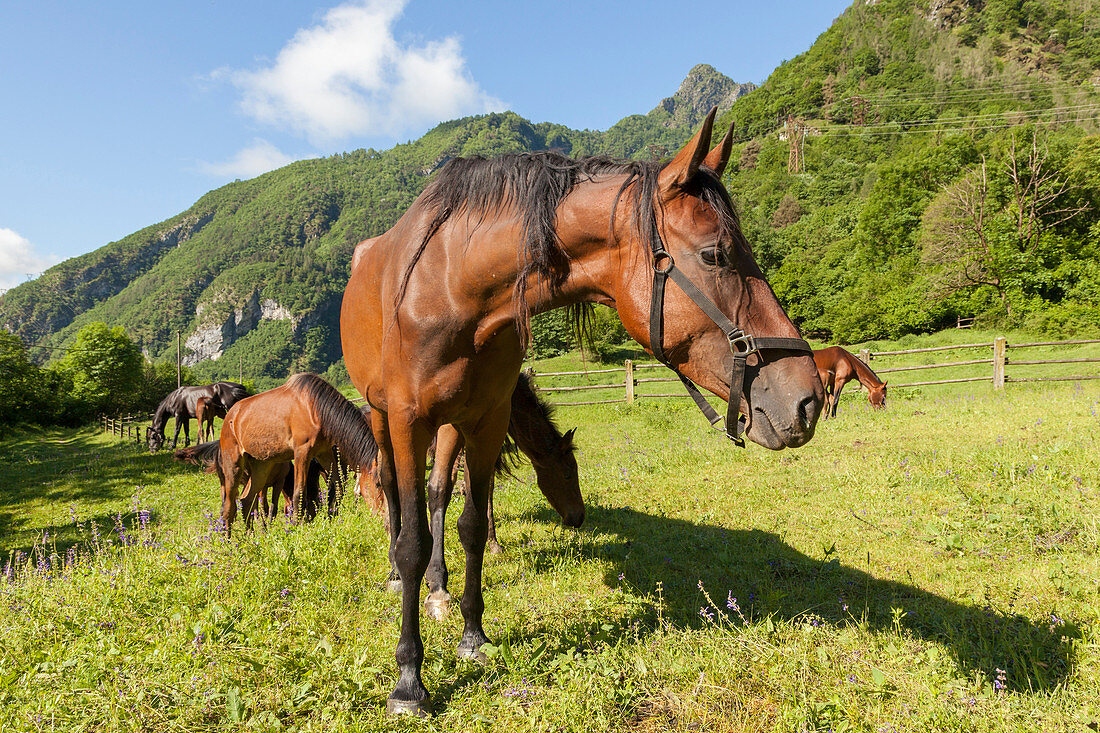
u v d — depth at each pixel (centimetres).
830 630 263
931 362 2114
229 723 210
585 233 199
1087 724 190
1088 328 2441
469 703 219
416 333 220
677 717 210
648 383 2109
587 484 649
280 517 584
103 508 951
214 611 285
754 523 445
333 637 290
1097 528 350
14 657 265
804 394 167
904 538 386
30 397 3644
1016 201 3341
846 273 5066
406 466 232
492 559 413
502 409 252
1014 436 620
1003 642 239
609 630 256
